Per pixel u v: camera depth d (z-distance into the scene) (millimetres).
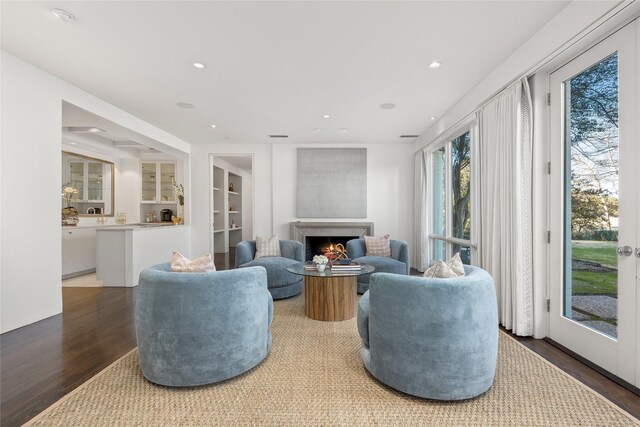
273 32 2375
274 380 1909
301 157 6070
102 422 1527
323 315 2996
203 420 1542
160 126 4961
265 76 3135
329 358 2201
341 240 6066
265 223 6164
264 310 2113
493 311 1758
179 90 3494
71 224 5375
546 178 2533
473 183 3682
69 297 3826
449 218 4645
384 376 1796
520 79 2590
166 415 1579
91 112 3623
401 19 2213
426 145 5238
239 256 4145
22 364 2133
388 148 6062
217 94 3607
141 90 3494
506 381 1886
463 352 1645
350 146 6062
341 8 2092
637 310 1784
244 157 6863
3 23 2252
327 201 6035
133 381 1901
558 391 1777
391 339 1747
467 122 3848
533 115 2531
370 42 2514
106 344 2465
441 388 1652
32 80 2918
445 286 1648
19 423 1515
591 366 2064
